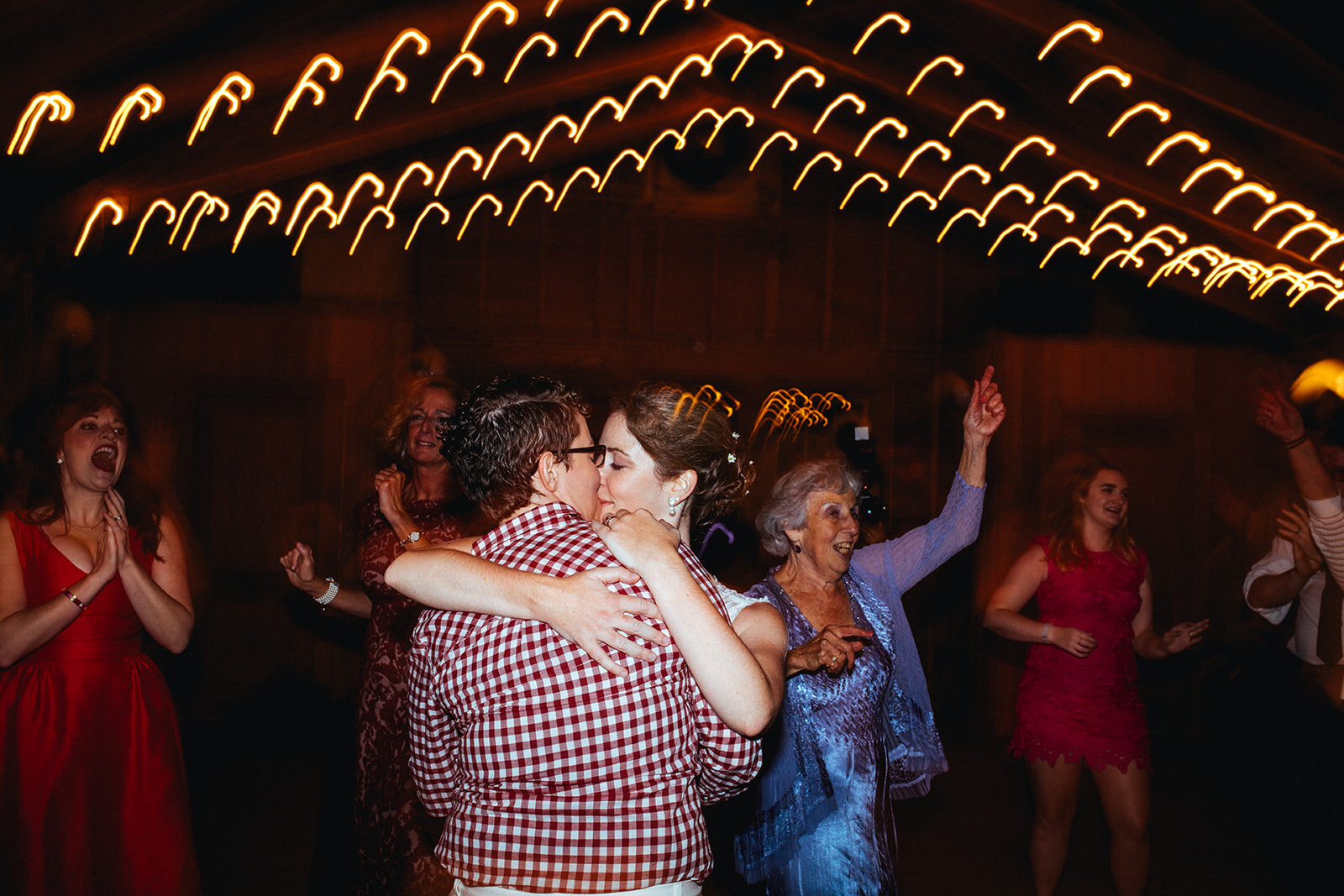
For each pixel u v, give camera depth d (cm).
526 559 128
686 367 717
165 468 622
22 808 210
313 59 473
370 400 645
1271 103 408
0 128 411
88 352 595
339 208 643
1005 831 449
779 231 729
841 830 199
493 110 594
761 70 671
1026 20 424
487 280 704
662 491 164
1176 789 525
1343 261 511
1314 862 367
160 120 468
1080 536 312
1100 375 654
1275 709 392
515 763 119
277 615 625
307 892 341
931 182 675
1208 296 634
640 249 719
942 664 672
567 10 534
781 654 134
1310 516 304
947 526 238
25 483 228
